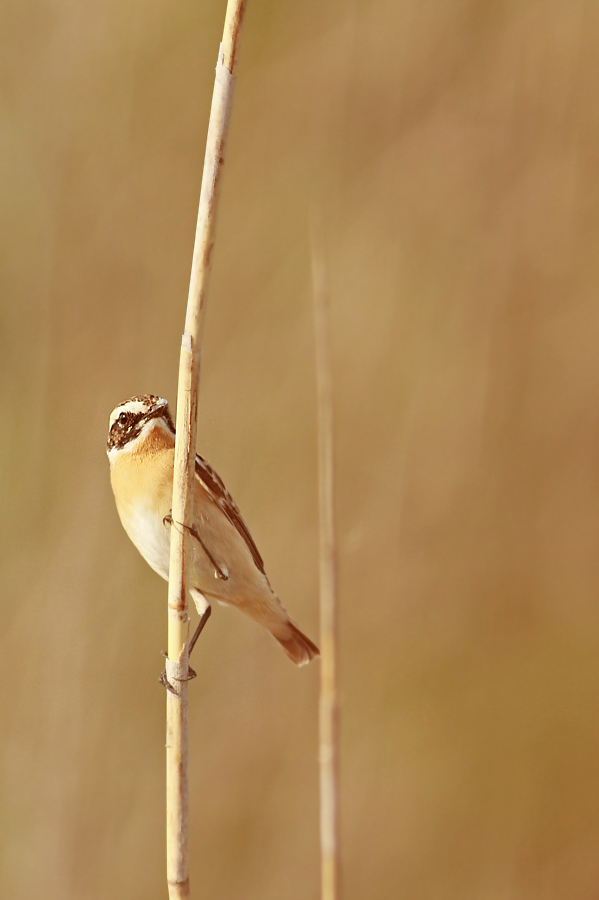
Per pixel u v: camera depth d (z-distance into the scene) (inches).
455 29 526.0
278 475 498.0
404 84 525.3
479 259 521.7
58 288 498.0
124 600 472.1
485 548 507.5
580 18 517.3
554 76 520.1
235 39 204.1
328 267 515.2
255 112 527.5
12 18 518.3
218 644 488.1
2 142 509.4
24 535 473.4
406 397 511.8
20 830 450.3
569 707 494.6
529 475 511.8
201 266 216.7
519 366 517.3
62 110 517.3
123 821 454.6
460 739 490.3
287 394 501.7
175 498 231.3
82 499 477.1
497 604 503.8
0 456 478.0
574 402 513.3
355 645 494.6
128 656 467.8
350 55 526.6
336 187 521.0
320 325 244.4
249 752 473.7
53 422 483.2
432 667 496.4
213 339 506.0
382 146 526.0
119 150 515.2
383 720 487.2
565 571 506.6
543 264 519.2
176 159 518.3
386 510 504.1
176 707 233.1
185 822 232.5
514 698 498.3
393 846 471.8
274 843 459.2
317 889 450.6
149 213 511.5
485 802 485.4
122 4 522.9
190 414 227.3
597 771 491.5
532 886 470.6
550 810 483.8
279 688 484.4
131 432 317.4
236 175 523.5
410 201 523.5
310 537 493.7
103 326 496.7
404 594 498.9
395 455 507.2
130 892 447.2
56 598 468.8
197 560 308.0
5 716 458.3
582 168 519.5
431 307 518.3
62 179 510.6
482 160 524.4
